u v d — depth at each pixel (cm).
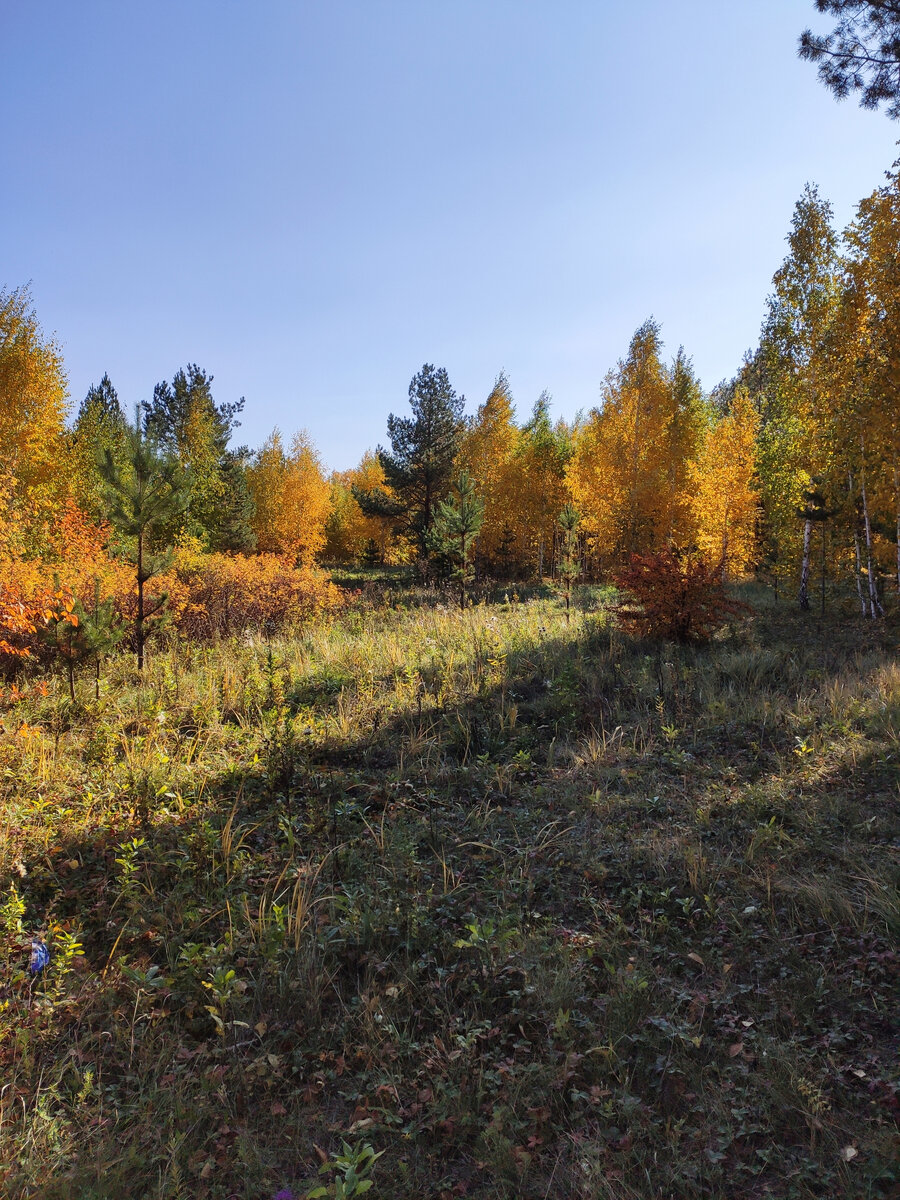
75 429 3052
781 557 2036
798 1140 268
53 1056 321
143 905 432
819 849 475
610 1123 282
